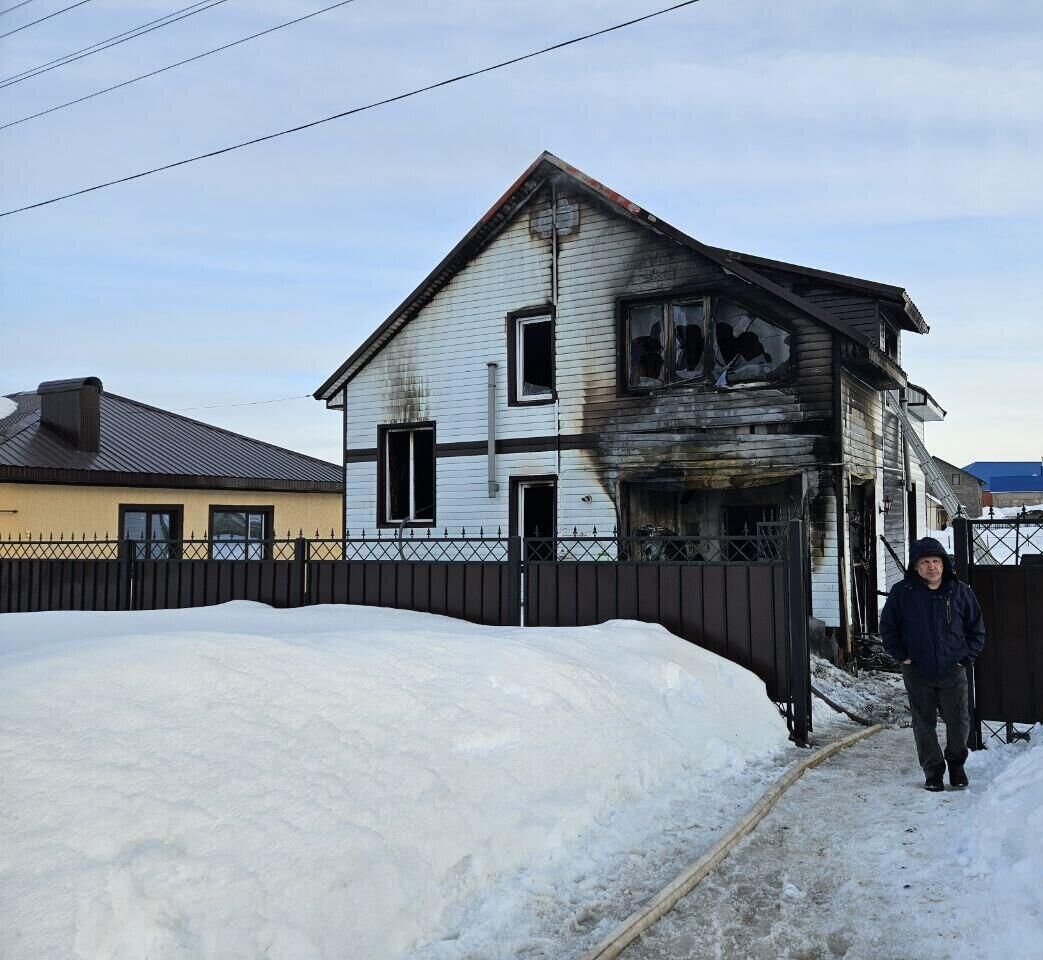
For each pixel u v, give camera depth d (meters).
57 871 3.03
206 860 3.39
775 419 14.41
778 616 8.30
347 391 18.86
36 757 3.50
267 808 3.80
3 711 3.75
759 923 4.07
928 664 6.30
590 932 3.93
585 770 5.50
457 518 17.41
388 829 4.08
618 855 4.82
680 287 15.32
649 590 8.86
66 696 4.00
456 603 9.75
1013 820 4.63
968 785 6.41
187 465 21.72
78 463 19.70
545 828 4.74
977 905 4.10
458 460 17.47
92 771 3.54
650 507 15.79
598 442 15.99
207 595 11.12
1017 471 85.62
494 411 17.08
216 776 3.83
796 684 8.15
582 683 6.45
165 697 4.25
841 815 5.68
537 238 16.81
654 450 15.46
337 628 8.06
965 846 4.83
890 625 6.48
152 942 3.01
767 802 5.79
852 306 16.12
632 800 5.62
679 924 4.05
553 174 16.64
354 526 18.61
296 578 10.59
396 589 10.12
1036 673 7.44
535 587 9.37
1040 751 5.48
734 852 4.97
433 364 17.88
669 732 6.66
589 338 16.20
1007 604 7.56
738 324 15.02
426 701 5.24
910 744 8.15
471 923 3.89
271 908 3.37
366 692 5.04
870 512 16.27
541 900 4.17
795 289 16.58
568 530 16.19
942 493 21.28
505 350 17.06
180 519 21.17
